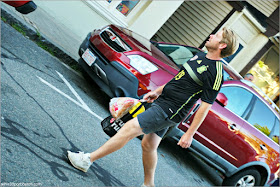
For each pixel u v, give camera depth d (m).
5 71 4.57
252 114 6.67
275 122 7.07
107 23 9.73
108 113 5.86
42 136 3.65
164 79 5.62
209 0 13.02
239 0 12.39
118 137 3.46
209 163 6.45
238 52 13.07
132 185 4.10
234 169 6.47
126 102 3.65
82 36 9.61
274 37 12.55
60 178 3.17
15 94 4.14
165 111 3.43
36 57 5.93
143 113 3.46
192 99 3.46
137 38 6.54
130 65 5.69
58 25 8.88
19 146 3.20
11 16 6.62
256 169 6.70
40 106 4.30
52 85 5.23
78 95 5.65
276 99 14.69
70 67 6.96
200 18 13.05
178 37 13.29
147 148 3.73
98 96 6.39
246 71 13.29
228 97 6.33
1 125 3.34
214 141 6.23
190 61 3.52
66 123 4.36
